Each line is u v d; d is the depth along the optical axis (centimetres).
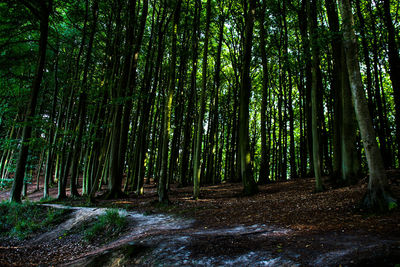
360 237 489
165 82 2320
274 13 2131
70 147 1827
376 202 662
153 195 1677
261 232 638
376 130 1723
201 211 1065
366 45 1454
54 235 996
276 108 3008
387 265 351
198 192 1427
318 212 779
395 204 631
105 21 2022
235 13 2342
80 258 664
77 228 1006
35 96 1583
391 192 666
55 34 1969
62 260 730
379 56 1681
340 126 1324
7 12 1653
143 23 1747
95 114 1841
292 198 1117
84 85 1717
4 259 753
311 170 1958
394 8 1670
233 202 1223
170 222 930
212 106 2744
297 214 798
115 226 929
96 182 1480
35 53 1958
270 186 1719
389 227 521
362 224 581
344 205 795
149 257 561
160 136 2238
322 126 1953
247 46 1481
